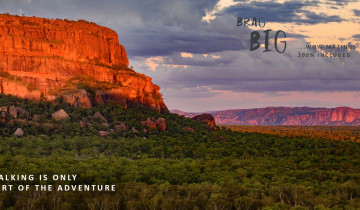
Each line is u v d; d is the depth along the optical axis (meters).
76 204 105.44
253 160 167.38
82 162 148.50
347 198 118.62
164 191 117.38
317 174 142.12
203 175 139.88
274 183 129.12
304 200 111.44
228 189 118.94
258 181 131.88
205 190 118.31
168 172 139.75
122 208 106.06
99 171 133.75
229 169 151.88
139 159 163.50
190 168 148.38
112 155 165.12
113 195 112.00
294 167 157.38
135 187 118.81
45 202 102.94
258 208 106.62
